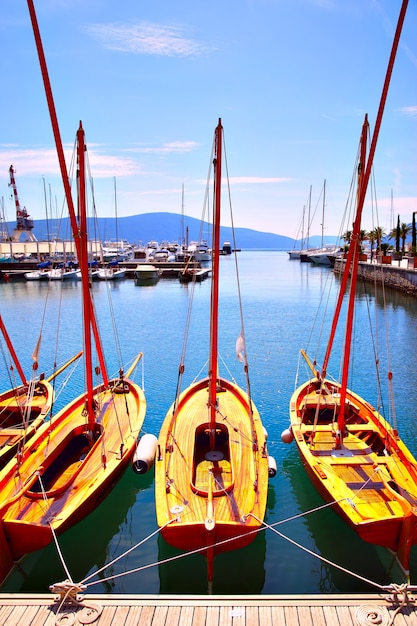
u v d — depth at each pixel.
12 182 91.00
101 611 7.35
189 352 27.33
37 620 7.19
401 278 48.78
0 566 8.89
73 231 11.16
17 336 31.33
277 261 129.88
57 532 9.08
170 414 14.02
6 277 63.69
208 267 97.25
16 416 15.52
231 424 13.20
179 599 7.60
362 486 10.35
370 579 9.55
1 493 10.12
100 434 13.18
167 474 10.57
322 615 7.26
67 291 54.59
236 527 8.74
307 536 11.00
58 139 10.24
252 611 7.34
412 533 8.88
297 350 27.55
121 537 11.11
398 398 19.39
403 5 8.93
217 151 9.96
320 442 12.86
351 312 11.69
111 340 30.48
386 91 9.74
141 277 62.19
